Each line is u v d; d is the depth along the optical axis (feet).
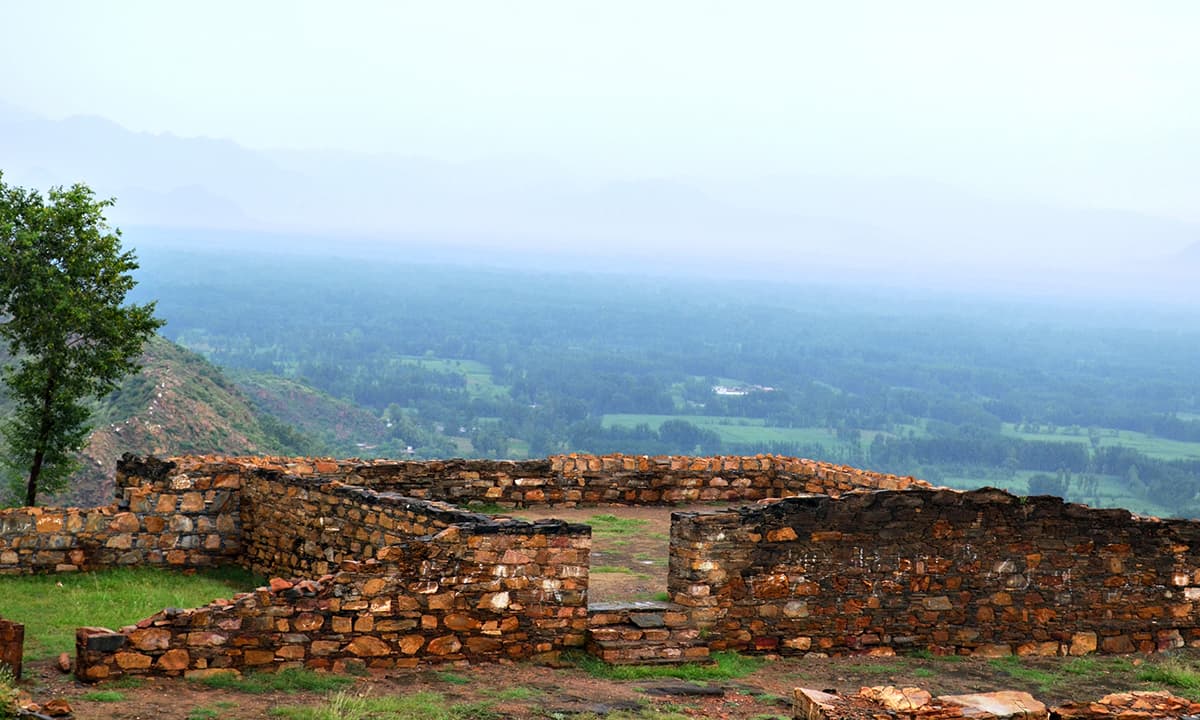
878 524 63.26
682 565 60.03
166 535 74.95
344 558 67.87
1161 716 47.42
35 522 71.20
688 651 58.08
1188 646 70.03
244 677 49.80
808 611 61.87
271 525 74.18
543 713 48.73
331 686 50.03
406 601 53.72
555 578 56.90
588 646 57.47
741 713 51.26
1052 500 66.74
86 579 69.97
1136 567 69.00
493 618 55.62
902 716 44.86
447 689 51.19
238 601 50.39
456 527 55.16
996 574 65.87
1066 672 63.41
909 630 64.08
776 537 61.21
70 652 52.16
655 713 49.75
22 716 42.06
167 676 48.98
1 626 47.52
